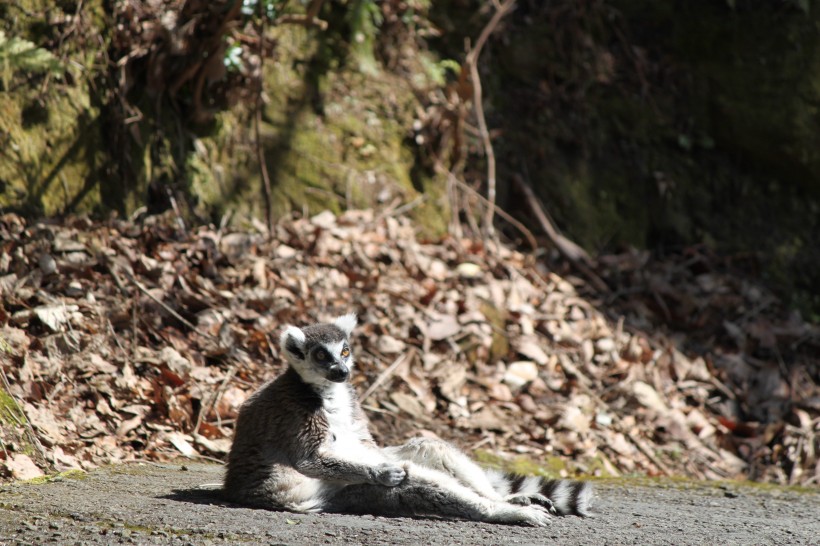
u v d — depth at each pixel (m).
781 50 16.19
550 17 16.11
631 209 15.54
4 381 7.98
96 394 8.65
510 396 10.95
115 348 9.34
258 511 6.08
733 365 12.75
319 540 5.30
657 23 16.50
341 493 6.32
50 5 11.15
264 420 6.51
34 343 8.84
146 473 7.60
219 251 11.46
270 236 12.09
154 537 5.33
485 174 14.77
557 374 11.57
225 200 12.48
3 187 10.46
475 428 10.25
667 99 16.28
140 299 10.05
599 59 16.12
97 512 5.88
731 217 15.84
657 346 12.72
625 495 8.38
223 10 11.77
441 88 14.92
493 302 12.23
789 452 11.26
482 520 6.07
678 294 13.74
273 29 13.78
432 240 13.47
